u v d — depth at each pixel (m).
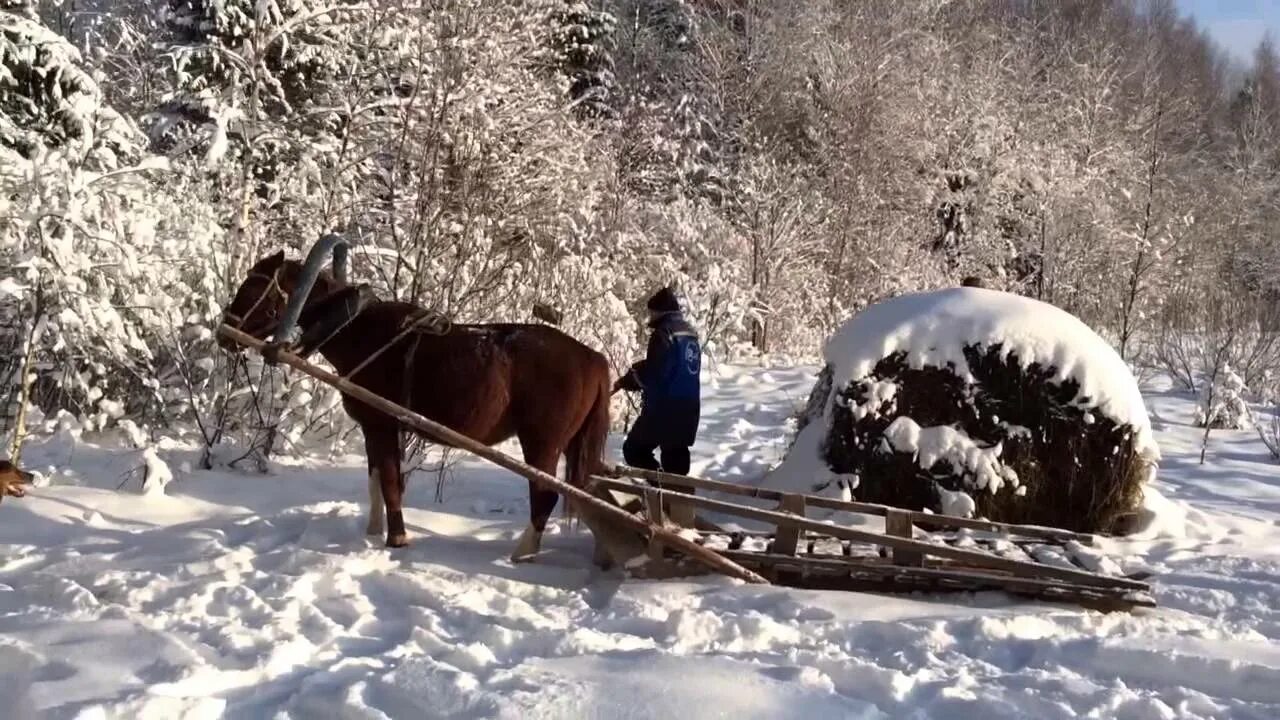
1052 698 4.16
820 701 3.96
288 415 8.48
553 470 6.38
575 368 6.40
